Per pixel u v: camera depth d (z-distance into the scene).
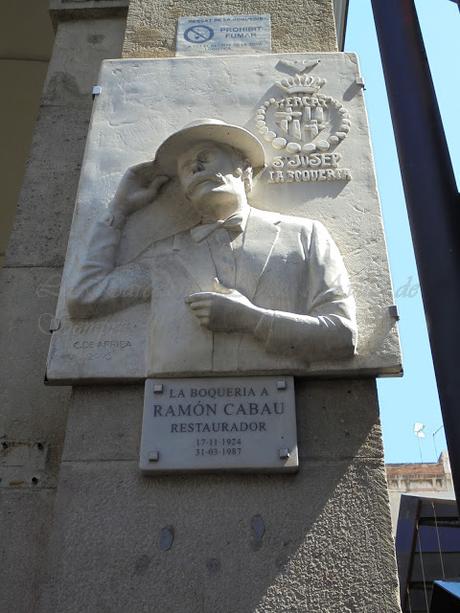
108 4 4.33
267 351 2.59
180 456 2.44
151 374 2.59
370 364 2.58
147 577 2.29
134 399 2.62
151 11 3.97
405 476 13.89
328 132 3.30
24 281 3.24
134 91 3.45
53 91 3.96
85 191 3.09
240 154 3.04
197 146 2.96
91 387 2.66
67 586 2.29
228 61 3.55
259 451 2.45
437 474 13.84
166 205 3.03
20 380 2.99
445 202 2.45
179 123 3.34
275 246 2.81
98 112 3.38
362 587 2.26
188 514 2.40
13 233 3.38
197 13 3.95
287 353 2.57
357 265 2.86
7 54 6.14
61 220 3.43
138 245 2.93
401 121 2.66
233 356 2.58
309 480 2.45
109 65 3.56
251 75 3.50
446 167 2.54
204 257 2.80
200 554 2.33
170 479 2.46
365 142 3.26
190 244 2.88
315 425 2.54
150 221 2.99
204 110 3.38
